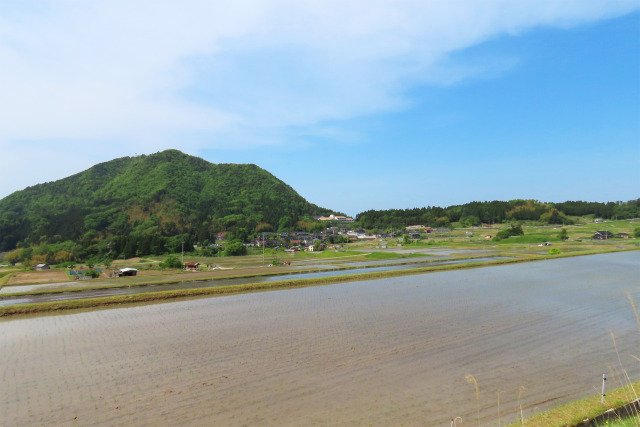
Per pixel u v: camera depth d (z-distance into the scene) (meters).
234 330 21.47
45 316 25.81
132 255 121.44
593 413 10.27
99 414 12.00
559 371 15.05
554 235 125.81
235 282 42.84
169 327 22.31
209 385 14.04
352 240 161.62
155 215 188.75
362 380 14.29
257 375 14.89
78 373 15.40
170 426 11.20
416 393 13.15
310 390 13.48
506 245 110.31
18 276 56.28
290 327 21.97
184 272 59.19
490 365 15.73
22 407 12.55
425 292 33.25
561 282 38.12
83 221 164.75
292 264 70.69
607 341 18.86
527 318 23.45
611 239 118.31
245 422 11.37
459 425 10.94
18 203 197.12
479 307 26.72
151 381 14.47
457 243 124.75
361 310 26.27
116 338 20.22
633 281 38.41
